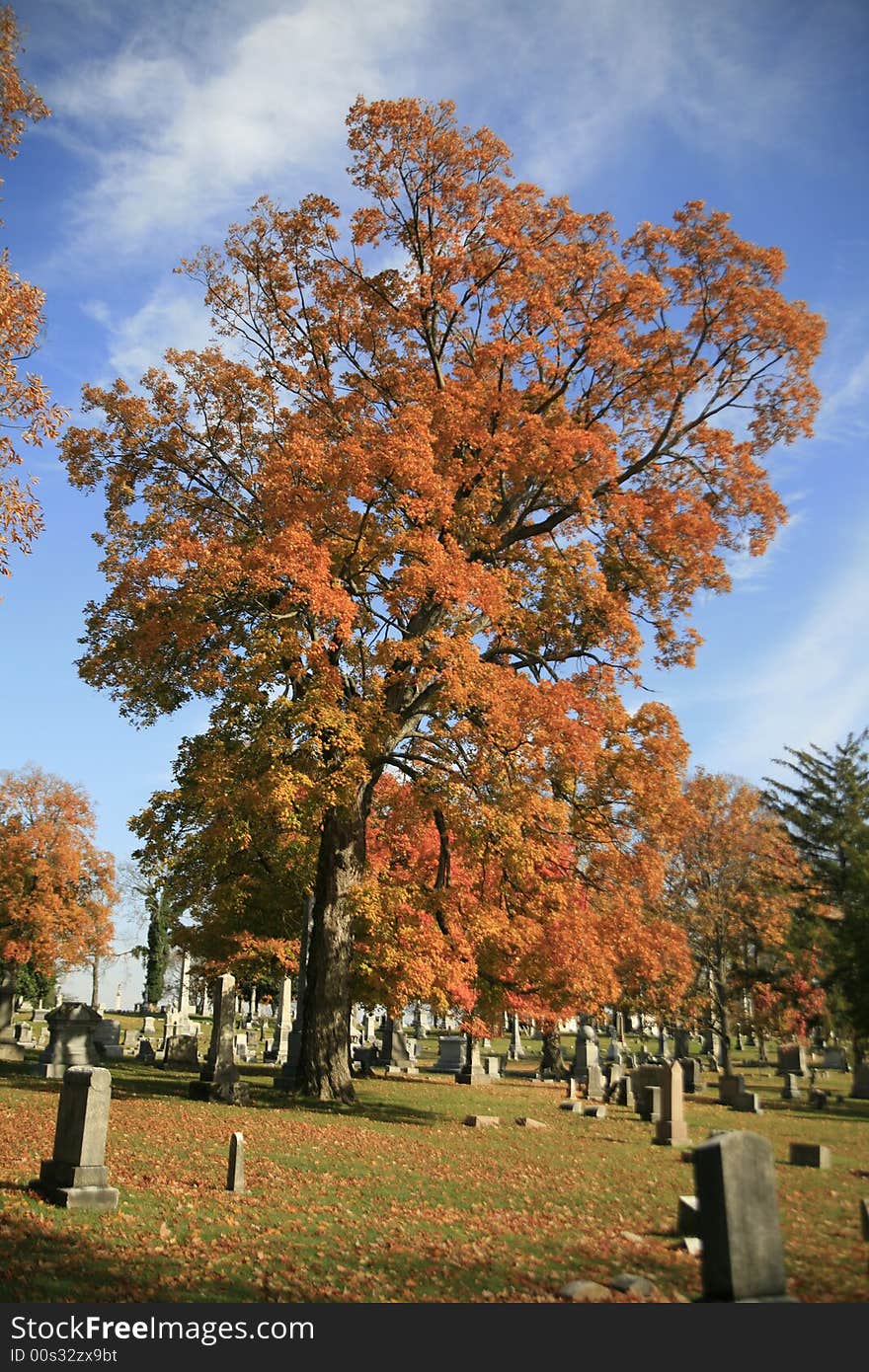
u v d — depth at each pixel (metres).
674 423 28.72
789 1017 50.91
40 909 54.78
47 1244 9.38
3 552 15.09
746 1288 7.24
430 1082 36.84
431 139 26.39
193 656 25.58
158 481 26.78
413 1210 12.13
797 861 53.00
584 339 26.75
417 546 21.78
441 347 27.97
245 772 22.28
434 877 28.56
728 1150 7.39
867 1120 25.00
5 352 15.77
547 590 25.86
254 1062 43.16
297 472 23.00
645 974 37.06
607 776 23.95
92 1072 11.42
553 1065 45.69
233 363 26.61
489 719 22.05
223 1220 10.98
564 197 26.97
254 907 35.22
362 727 22.19
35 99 16.70
